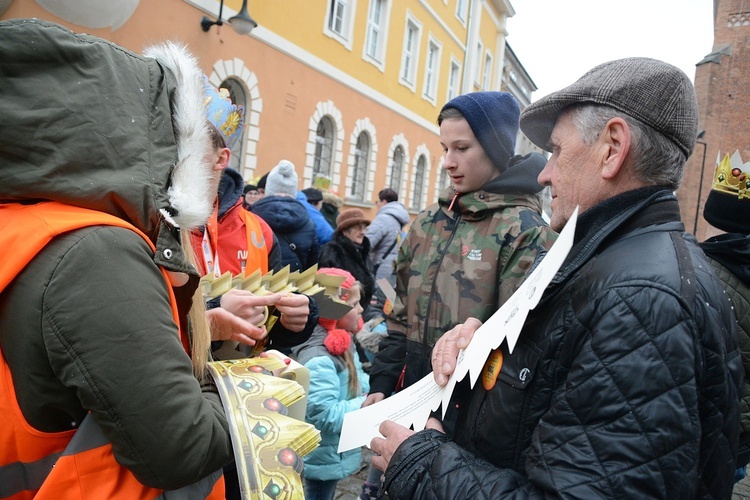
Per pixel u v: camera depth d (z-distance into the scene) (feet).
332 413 6.35
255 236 6.60
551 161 3.16
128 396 2.20
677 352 2.24
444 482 2.69
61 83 2.30
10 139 2.22
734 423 2.52
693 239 2.77
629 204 2.77
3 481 2.40
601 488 2.17
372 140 41.37
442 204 5.46
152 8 19.88
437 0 50.01
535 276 2.78
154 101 2.59
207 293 4.20
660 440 2.15
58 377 2.23
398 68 44.01
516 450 2.82
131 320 2.23
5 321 2.27
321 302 5.26
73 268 2.17
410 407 3.49
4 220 2.34
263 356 3.76
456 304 4.76
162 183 2.51
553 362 2.69
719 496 2.53
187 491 2.70
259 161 27.66
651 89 2.67
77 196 2.27
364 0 36.91
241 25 22.08
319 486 6.82
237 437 2.70
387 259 17.38
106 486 2.40
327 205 20.88
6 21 2.26
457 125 4.99
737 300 4.91
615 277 2.49
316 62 31.78
